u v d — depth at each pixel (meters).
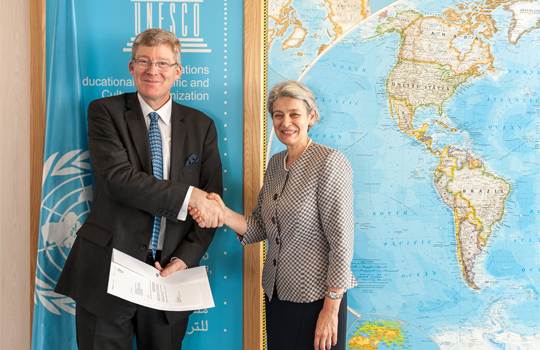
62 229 1.43
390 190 1.61
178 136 1.30
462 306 1.62
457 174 1.61
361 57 1.60
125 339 1.28
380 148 1.61
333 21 1.59
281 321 1.19
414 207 1.61
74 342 1.43
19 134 1.57
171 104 1.35
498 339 1.62
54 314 1.42
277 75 1.59
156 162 1.27
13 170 1.57
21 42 1.56
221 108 1.60
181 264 1.25
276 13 1.58
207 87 1.59
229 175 1.60
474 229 1.61
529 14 1.59
